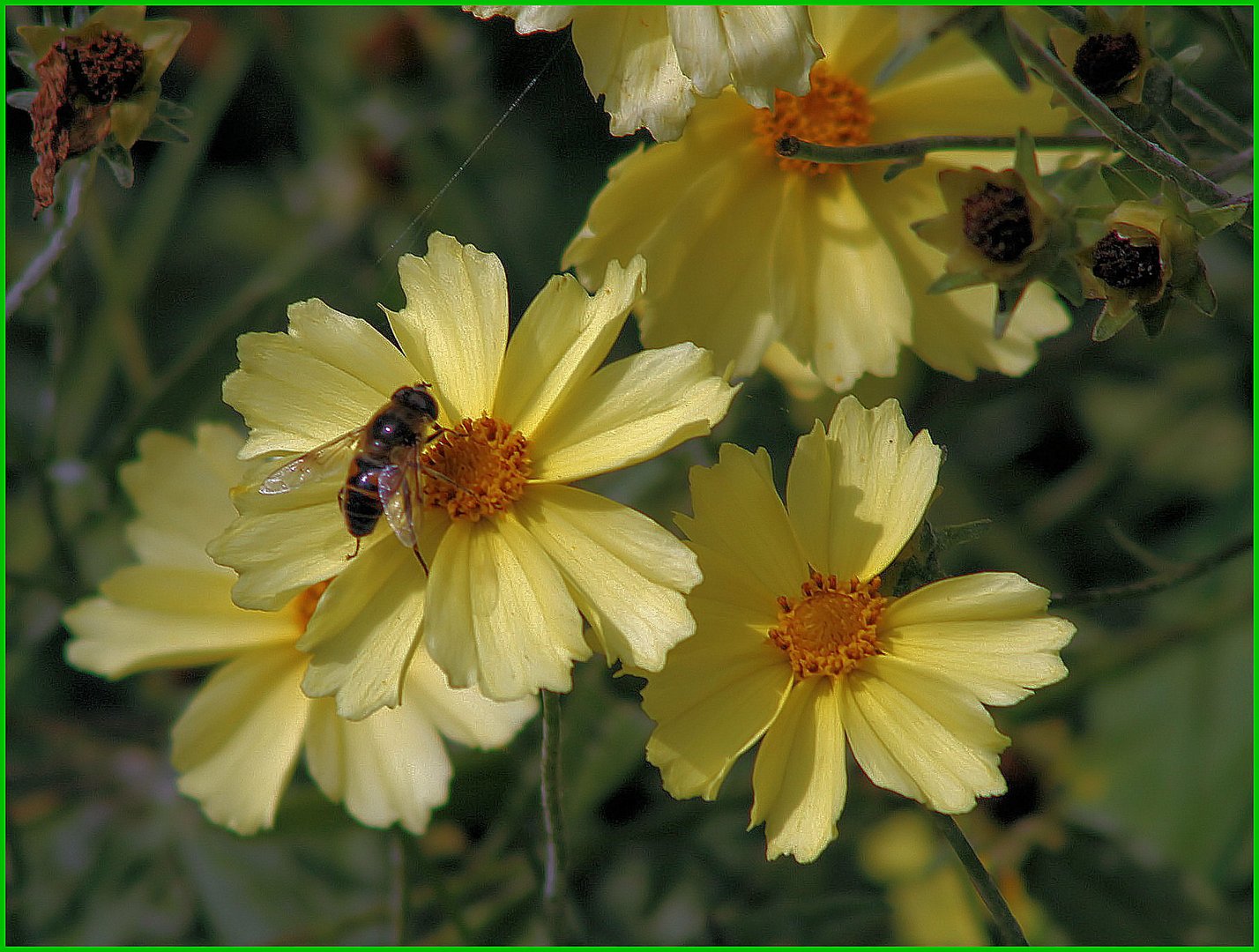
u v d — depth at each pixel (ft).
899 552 0.92
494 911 1.13
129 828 1.22
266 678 1.05
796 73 0.93
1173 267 0.91
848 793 1.15
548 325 0.92
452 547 0.90
